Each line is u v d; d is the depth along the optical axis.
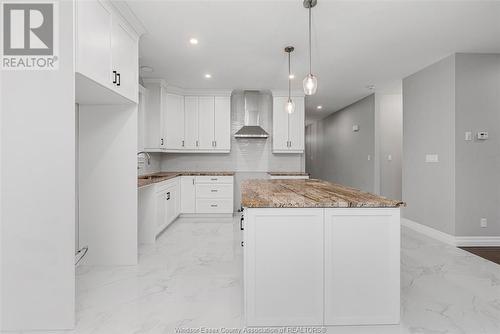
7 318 1.76
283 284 1.76
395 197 5.55
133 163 2.80
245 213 1.75
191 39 3.04
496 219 3.50
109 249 2.83
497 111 3.48
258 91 5.38
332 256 1.76
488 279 2.49
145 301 2.09
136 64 2.76
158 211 3.74
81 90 2.27
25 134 1.76
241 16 2.56
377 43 3.15
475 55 3.45
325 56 3.54
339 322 1.77
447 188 3.58
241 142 5.70
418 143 4.12
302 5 2.38
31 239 1.77
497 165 3.49
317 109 7.33
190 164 5.64
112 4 2.27
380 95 5.48
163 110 4.80
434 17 2.58
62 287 1.77
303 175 5.14
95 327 1.77
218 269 2.72
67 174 1.76
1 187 1.75
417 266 2.80
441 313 1.93
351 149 6.61
